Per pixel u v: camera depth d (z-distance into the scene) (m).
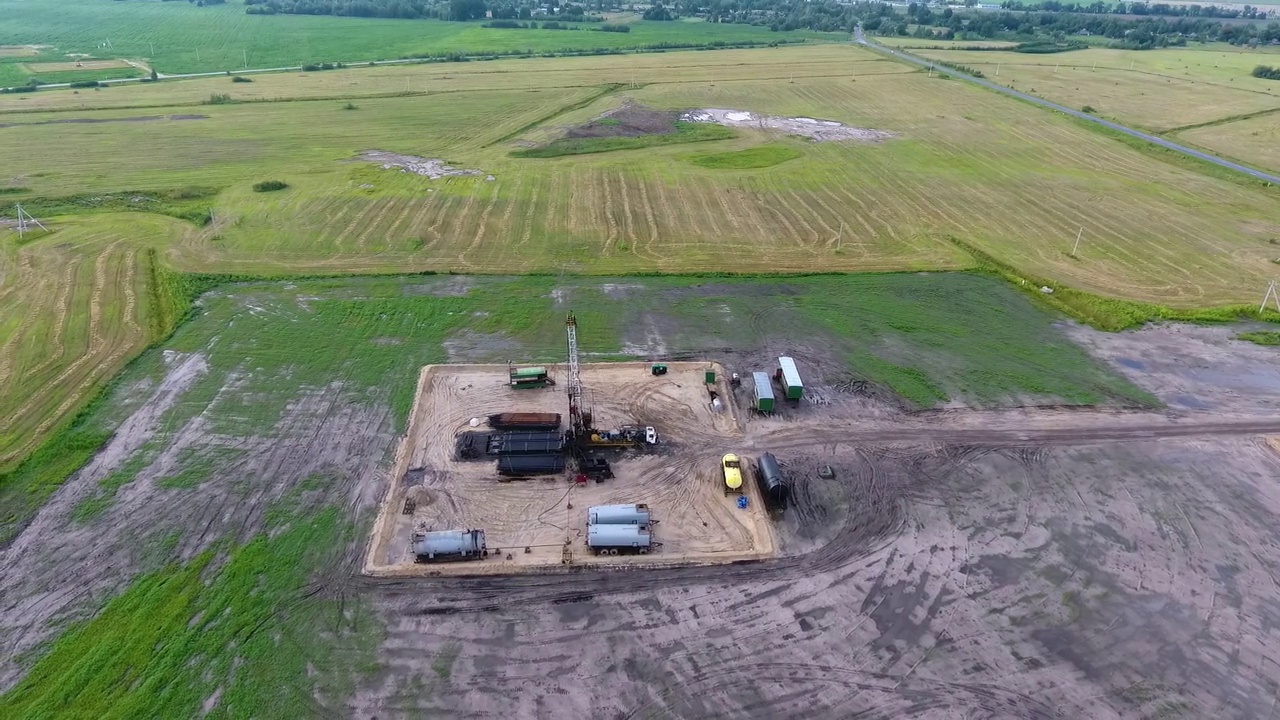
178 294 71.31
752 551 43.56
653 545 43.97
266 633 37.84
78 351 61.66
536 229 88.81
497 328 67.00
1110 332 67.38
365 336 65.31
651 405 56.78
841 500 47.66
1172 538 44.62
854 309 71.25
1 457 49.25
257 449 50.84
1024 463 50.88
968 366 62.16
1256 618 39.47
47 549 42.28
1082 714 34.72
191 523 44.44
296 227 88.06
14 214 89.69
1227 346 65.06
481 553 42.72
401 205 95.31
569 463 50.47
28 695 34.31
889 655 37.44
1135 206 97.19
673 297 73.25
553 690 35.56
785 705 35.06
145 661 36.12
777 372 60.34
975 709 34.94
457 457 50.94
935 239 87.12
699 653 37.50
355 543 43.50
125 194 97.25
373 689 35.38
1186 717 34.62
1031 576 42.03
